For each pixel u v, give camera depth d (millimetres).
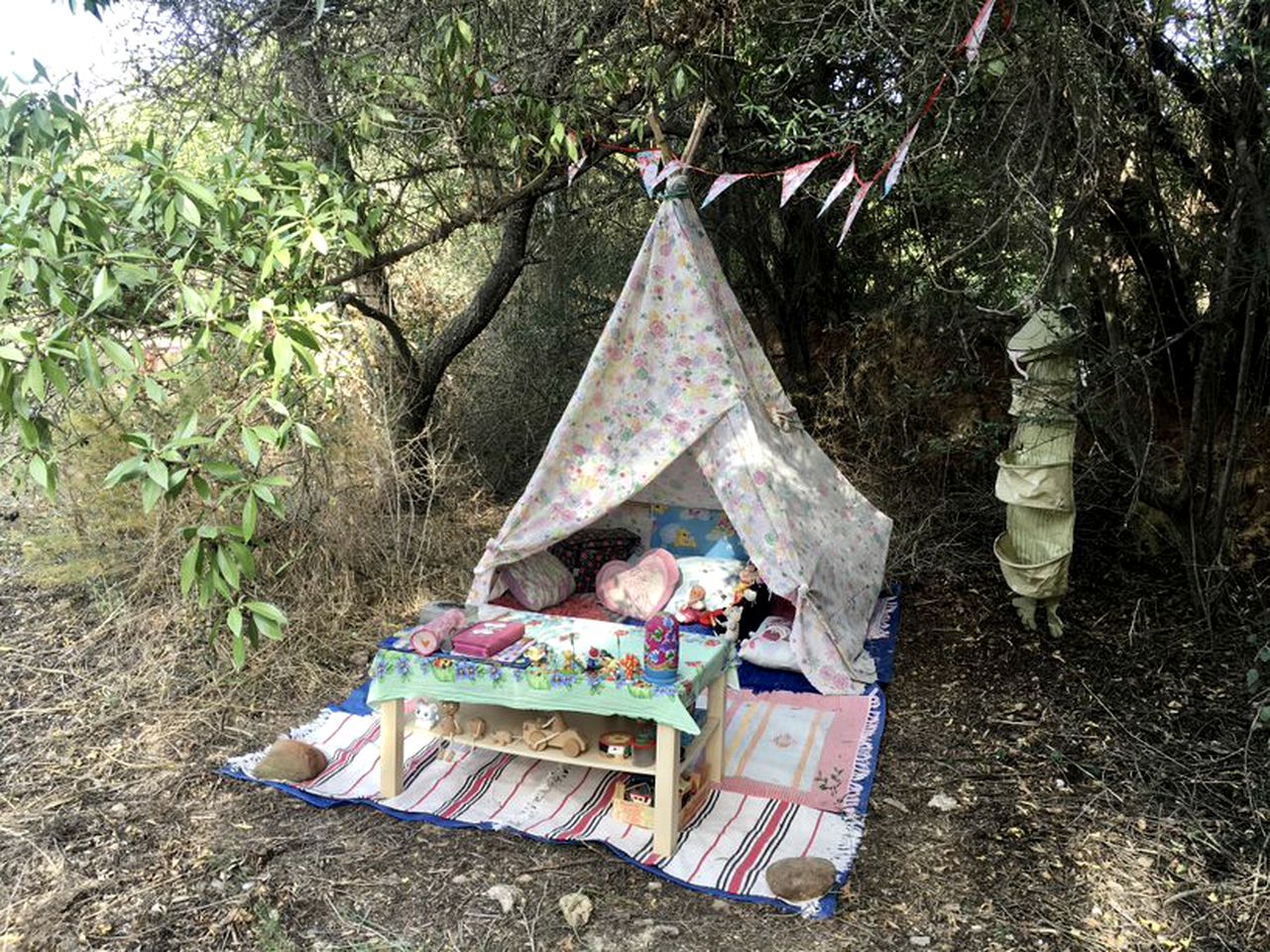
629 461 4418
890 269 6438
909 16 3951
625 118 5059
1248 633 4551
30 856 3105
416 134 4855
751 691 4223
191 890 2947
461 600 5188
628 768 3137
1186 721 3945
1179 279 4586
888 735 3947
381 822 3297
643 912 2852
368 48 4523
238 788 3502
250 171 3904
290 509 5047
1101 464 5383
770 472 4367
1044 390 4457
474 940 2748
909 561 5723
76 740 3824
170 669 4312
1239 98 3785
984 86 4191
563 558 5055
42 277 3188
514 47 4668
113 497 4973
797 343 7035
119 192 3686
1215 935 2750
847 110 4898
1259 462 5113
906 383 6191
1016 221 4320
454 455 6781
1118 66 3707
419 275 7609
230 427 4738
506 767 3598
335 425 5348
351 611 4988
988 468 6156
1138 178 4273
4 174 3533
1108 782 3551
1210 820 3297
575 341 7363
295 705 4141
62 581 4965
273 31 4781
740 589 4660
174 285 3588
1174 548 5391
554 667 3141
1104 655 4555
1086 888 2969
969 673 4477
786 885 2879
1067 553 4594
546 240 6984
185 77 4801
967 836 3246
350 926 2797
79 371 3807
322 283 4332
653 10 4504
